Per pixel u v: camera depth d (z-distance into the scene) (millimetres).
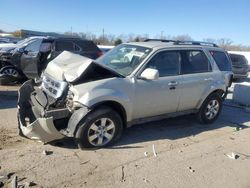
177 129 6660
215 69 7094
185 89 6344
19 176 4152
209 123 7234
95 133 5121
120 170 4547
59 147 5168
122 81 5371
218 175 4676
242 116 8297
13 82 11148
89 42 11945
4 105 7844
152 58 5840
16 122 6422
